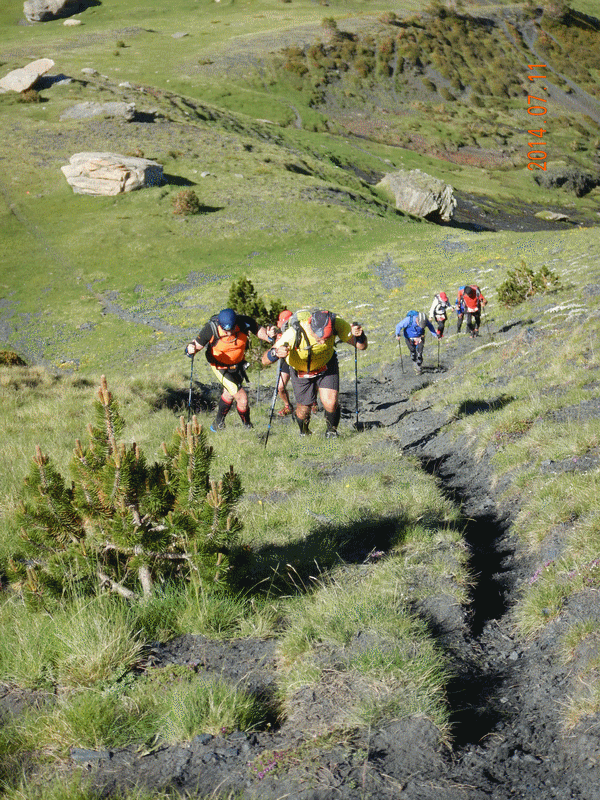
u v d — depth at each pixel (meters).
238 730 3.21
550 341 12.34
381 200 60.97
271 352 7.18
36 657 3.80
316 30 118.94
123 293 39.16
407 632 3.91
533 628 4.03
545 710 3.23
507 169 90.94
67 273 41.56
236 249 44.44
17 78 70.94
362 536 6.03
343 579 4.94
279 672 3.73
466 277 34.84
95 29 119.12
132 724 3.27
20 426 11.10
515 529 5.72
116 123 64.81
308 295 35.47
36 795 2.77
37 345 32.81
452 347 18.69
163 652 3.97
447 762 2.91
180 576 4.75
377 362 19.69
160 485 4.55
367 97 104.00
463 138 96.69
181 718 3.21
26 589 4.20
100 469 4.43
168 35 116.44
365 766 2.87
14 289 39.69
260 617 4.30
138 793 2.76
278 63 104.88
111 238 45.19
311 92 100.69
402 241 45.97
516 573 4.99
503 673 3.71
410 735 3.07
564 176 87.81
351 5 138.88
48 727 3.21
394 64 112.75
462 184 81.19
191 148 61.66
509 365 12.30
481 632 4.21
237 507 6.96
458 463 8.48
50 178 53.28
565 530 5.06
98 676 3.65
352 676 3.49
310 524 6.39
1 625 4.25
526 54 129.00
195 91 92.25
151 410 13.71
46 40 111.38
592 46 136.38
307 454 9.68
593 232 40.09
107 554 4.62
